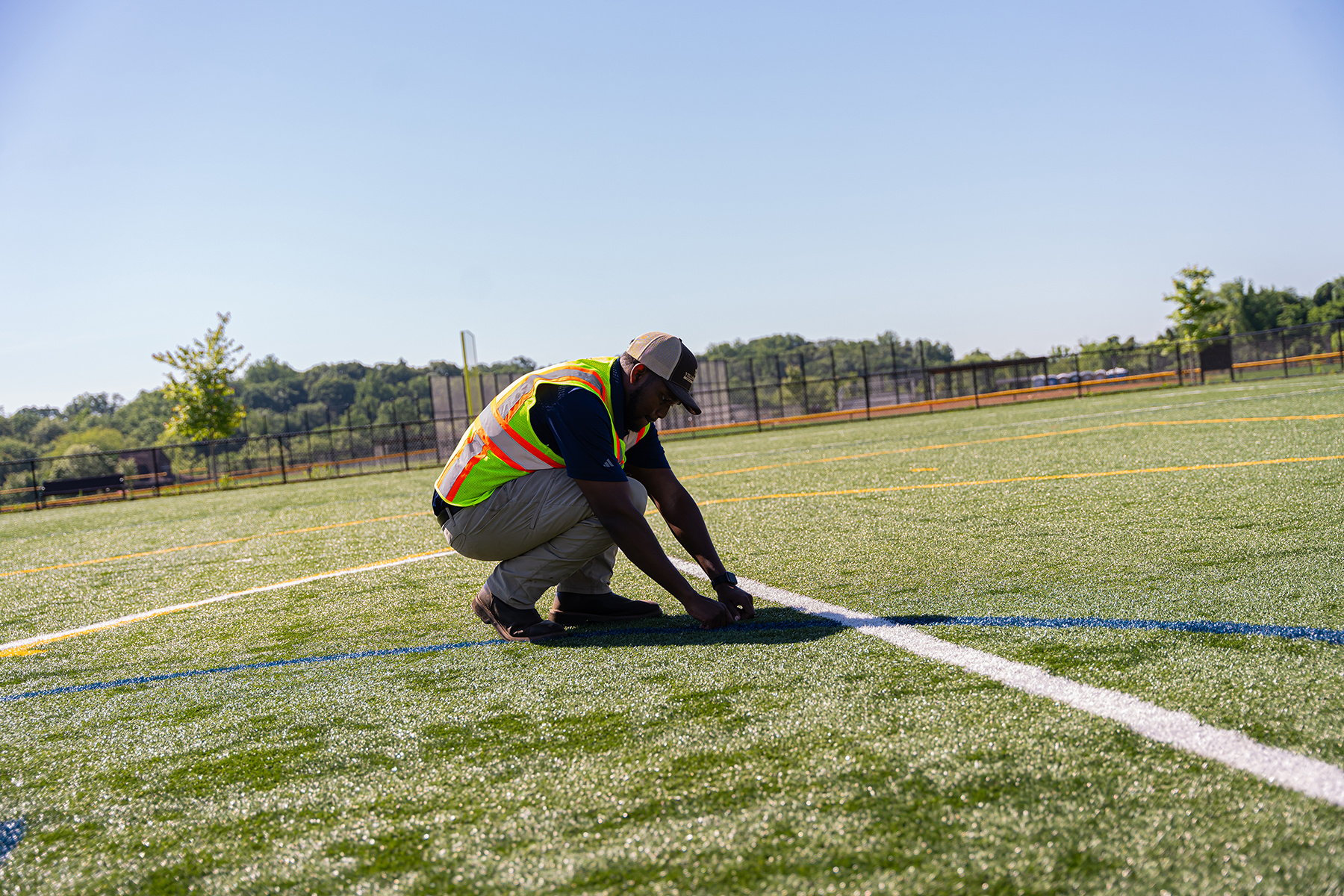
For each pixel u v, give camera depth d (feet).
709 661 6.36
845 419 87.15
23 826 4.39
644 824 3.70
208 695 6.88
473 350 65.72
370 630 9.24
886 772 4.00
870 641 6.54
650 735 4.82
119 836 4.16
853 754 4.25
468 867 3.48
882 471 23.36
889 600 8.25
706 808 3.79
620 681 6.04
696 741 4.65
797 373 100.58
